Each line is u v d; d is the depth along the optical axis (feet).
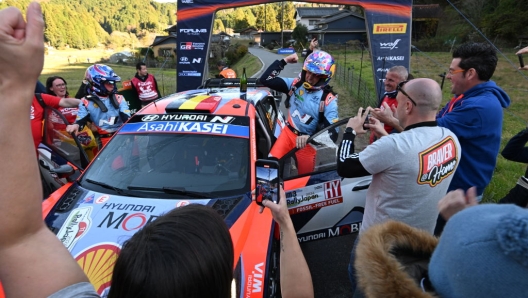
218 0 25.38
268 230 8.70
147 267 2.62
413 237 4.18
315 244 13.80
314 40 18.08
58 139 12.63
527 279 2.12
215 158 10.41
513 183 18.83
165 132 11.03
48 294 2.35
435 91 6.66
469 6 117.39
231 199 9.39
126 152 10.80
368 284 3.45
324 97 13.35
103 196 9.59
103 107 15.06
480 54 9.33
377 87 25.44
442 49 112.98
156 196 9.54
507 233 2.16
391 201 6.77
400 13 24.29
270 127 14.24
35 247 2.35
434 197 6.81
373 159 6.61
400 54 24.89
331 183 10.51
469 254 2.31
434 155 6.61
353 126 7.67
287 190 10.43
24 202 2.18
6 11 1.91
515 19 97.35
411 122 6.96
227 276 2.93
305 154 12.07
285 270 4.94
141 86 23.80
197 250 2.74
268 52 176.55
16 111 2.01
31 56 1.94
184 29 26.05
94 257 7.61
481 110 8.90
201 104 12.07
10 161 2.07
